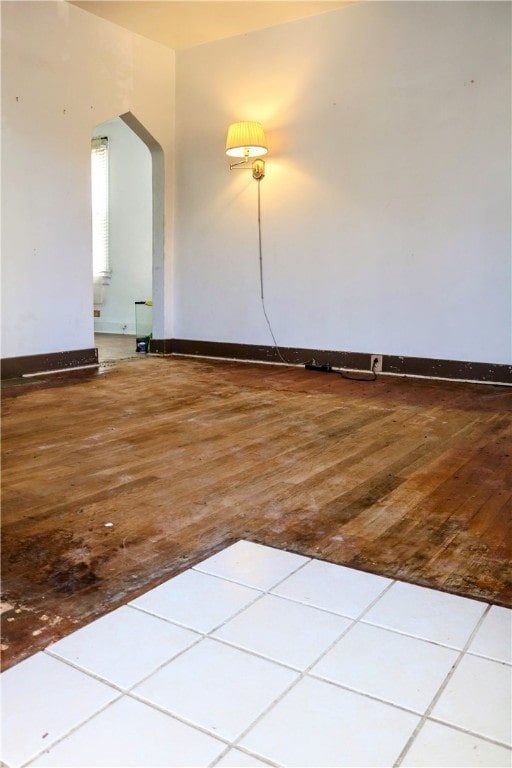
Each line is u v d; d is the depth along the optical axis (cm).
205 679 124
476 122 460
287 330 568
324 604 153
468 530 200
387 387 461
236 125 529
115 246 840
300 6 502
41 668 127
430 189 483
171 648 134
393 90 490
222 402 397
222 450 287
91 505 217
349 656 132
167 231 622
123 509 214
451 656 133
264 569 171
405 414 367
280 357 575
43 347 507
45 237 498
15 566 172
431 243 488
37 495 227
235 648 134
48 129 491
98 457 274
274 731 110
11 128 463
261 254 575
